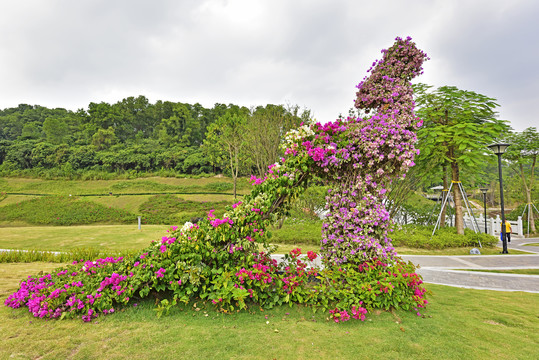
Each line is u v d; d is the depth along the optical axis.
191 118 68.38
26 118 78.75
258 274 3.70
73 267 4.40
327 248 4.39
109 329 3.07
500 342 2.96
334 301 3.83
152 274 3.71
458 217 11.50
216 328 3.14
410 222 15.75
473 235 10.88
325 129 4.27
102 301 3.43
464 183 16.33
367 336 3.01
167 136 60.00
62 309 3.37
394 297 3.73
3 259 7.82
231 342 2.83
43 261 7.99
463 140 9.60
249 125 18.52
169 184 41.34
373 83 4.39
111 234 14.10
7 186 40.81
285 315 3.55
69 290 3.50
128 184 40.81
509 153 15.87
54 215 25.42
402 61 4.33
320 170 4.25
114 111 71.06
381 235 4.21
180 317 3.41
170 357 2.54
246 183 39.50
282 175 4.15
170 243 3.93
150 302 3.75
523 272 6.95
